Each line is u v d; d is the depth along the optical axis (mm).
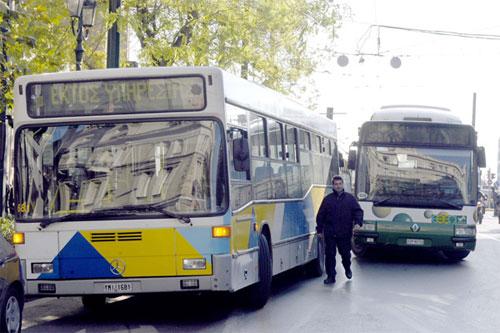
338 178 17000
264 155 13969
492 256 24469
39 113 11727
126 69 11664
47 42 17594
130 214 11445
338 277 18391
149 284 11398
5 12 14328
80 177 11594
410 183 21297
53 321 12477
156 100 11625
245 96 12945
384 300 14578
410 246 21234
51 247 11547
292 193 16000
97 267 11469
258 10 24766
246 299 13391
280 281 17688
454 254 22984
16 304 10477
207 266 11367
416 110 21891
